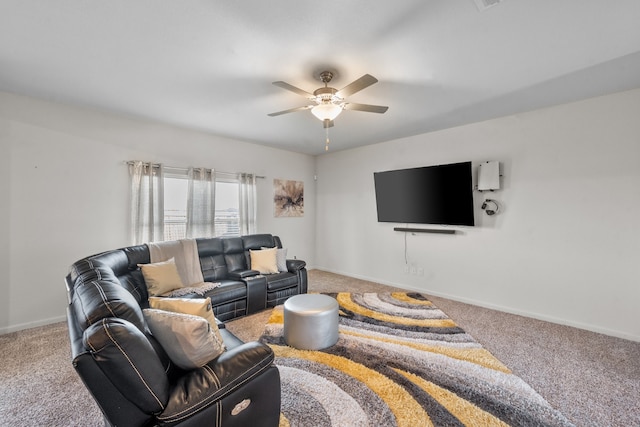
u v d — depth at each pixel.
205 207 4.00
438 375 2.00
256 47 1.92
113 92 2.66
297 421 1.56
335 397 1.76
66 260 3.00
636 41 1.83
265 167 4.88
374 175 4.48
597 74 2.29
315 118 3.39
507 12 1.57
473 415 1.61
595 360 2.21
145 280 2.67
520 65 2.16
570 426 1.54
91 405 1.70
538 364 2.14
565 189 2.92
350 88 2.06
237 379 1.22
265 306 3.27
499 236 3.37
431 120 3.46
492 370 2.06
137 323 1.17
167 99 2.82
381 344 2.45
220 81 2.42
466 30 1.73
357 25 1.69
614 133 2.66
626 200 2.62
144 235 3.46
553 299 3.00
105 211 3.24
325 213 5.54
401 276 4.35
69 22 1.67
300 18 1.62
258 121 3.51
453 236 3.78
